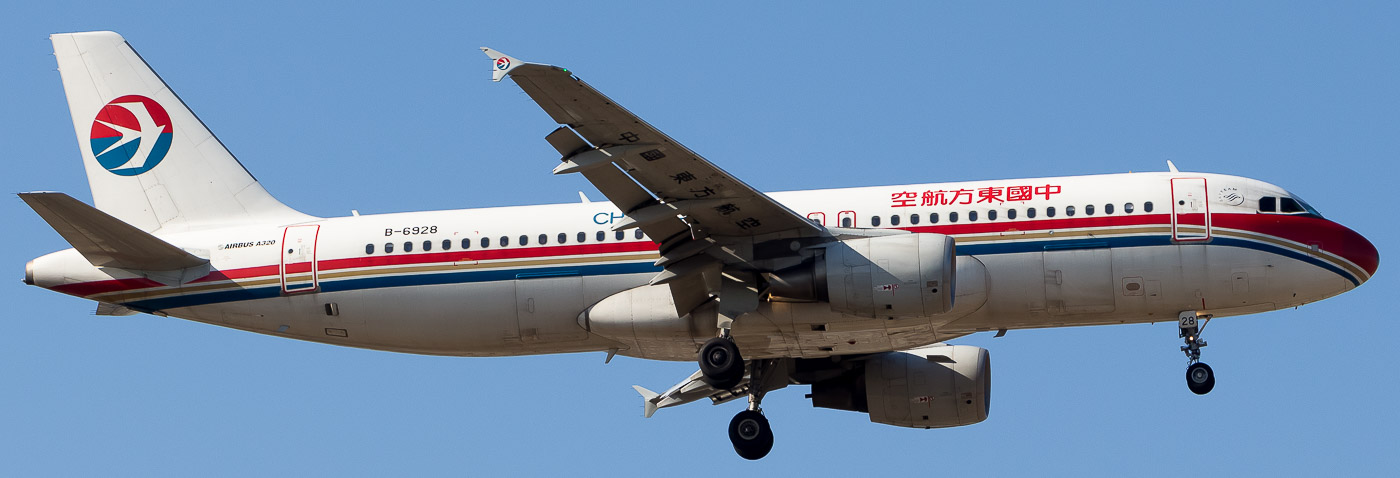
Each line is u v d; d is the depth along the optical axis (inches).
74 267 3804.1
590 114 2928.2
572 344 3772.1
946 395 3991.1
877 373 4023.1
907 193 3590.1
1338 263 3526.1
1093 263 3479.3
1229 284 3479.3
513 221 3730.3
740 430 3858.3
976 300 3479.3
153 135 4060.0
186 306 3806.6
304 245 3794.3
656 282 3427.7
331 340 3860.7
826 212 3570.4
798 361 4094.5
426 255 3732.8
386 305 3745.1
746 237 3422.7
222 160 4028.1
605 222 3678.6
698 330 3585.1
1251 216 3506.4
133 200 4028.1
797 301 3447.3
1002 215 3521.2
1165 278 3474.4
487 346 3786.9
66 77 4124.0
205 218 3991.1
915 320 3444.9
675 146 3038.9
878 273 3346.5
